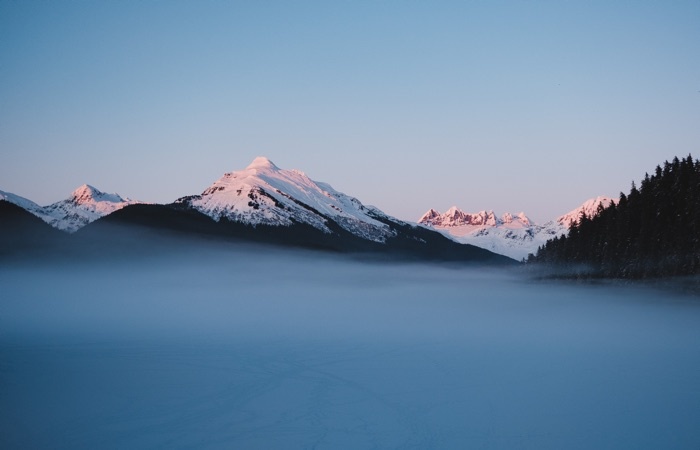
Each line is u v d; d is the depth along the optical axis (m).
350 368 41.50
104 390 34.22
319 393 33.84
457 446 24.84
